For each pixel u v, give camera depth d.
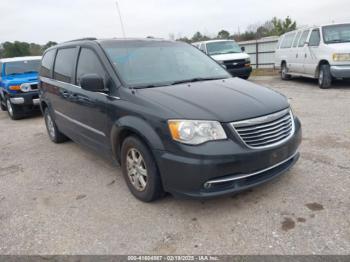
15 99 8.64
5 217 3.47
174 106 3.10
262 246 2.67
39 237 3.04
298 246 2.63
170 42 4.79
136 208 3.43
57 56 5.50
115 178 4.29
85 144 4.73
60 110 5.39
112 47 4.18
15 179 4.55
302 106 7.70
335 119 6.27
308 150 4.66
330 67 9.63
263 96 3.49
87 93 4.22
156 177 3.27
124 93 3.56
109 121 3.78
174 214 3.26
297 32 12.10
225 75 4.44
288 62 12.58
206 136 2.91
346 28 9.98
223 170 2.89
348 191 3.40
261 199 3.39
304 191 3.48
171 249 2.74
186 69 4.29
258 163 3.01
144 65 4.05
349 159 4.23
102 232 3.05
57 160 5.22
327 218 2.96
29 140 6.68
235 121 2.97
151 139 3.10
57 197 3.86
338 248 2.57
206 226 3.02
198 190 2.94
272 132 3.15
